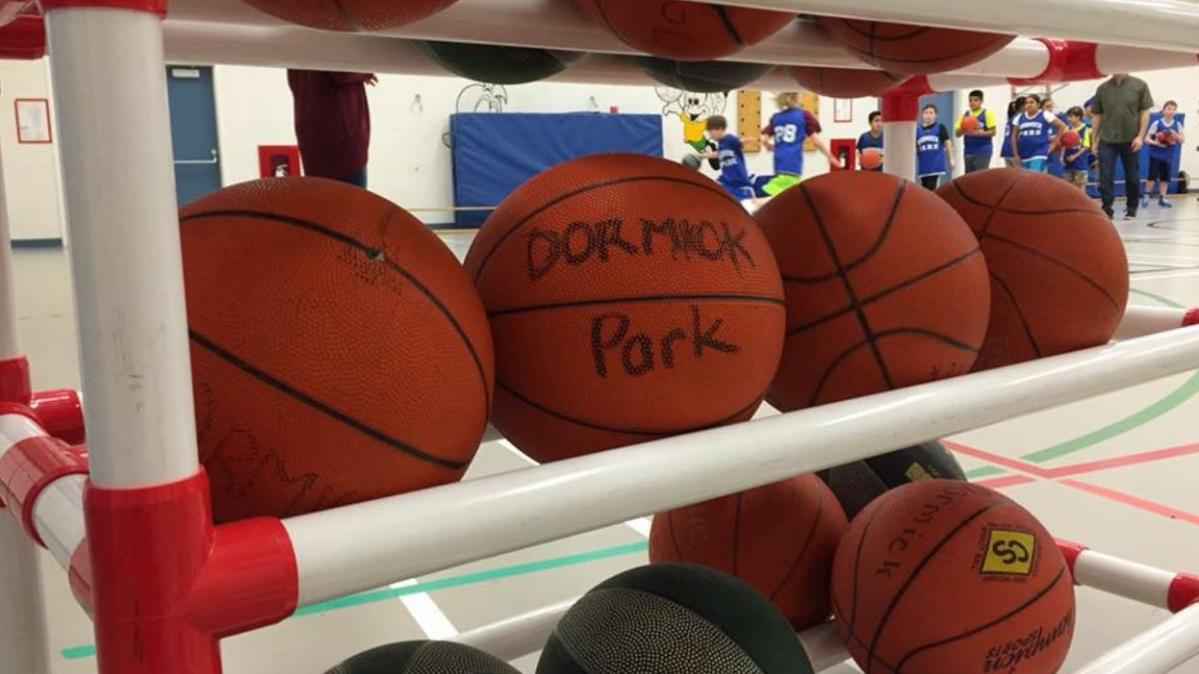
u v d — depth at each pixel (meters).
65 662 1.31
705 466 0.60
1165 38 0.80
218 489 0.56
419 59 0.98
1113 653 0.98
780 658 0.77
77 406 0.90
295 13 0.62
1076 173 8.64
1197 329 0.95
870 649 0.94
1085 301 0.96
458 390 0.61
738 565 1.04
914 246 0.85
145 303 0.42
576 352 0.69
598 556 1.65
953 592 0.91
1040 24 0.69
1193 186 11.11
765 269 0.74
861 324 0.83
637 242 0.70
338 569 0.48
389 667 0.71
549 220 0.71
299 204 0.61
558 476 0.55
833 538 1.07
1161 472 1.96
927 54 0.91
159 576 0.44
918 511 0.97
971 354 0.88
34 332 3.74
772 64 1.06
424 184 7.64
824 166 8.73
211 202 0.62
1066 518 1.72
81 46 0.40
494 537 0.53
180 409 0.44
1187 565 1.51
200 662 0.45
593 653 0.76
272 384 0.56
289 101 7.32
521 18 0.82
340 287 0.58
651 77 1.13
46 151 7.62
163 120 0.42
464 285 0.65
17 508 0.59
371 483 0.58
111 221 0.41
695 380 0.69
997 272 0.98
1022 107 7.80
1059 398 0.81
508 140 7.51
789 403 0.88
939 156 7.20
